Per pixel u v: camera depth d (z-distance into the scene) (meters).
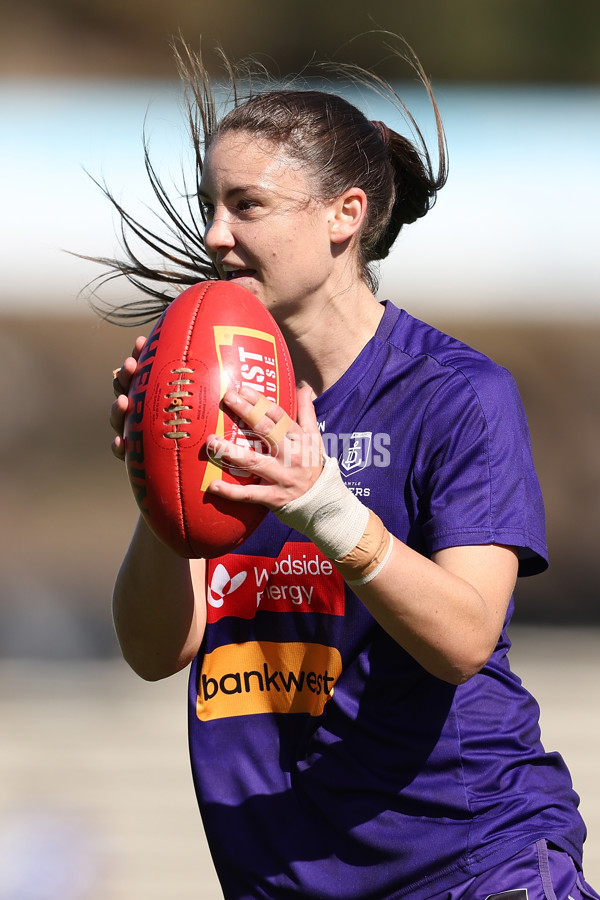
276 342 8.19
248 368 7.91
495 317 52.47
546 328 53.53
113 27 65.25
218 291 8.26
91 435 61.06
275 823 9.11
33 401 60.19
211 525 7.83
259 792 9.20
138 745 25.03
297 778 9.15
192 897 16.83
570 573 47.91
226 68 12.07
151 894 16.88
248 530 8.05
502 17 65.75
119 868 17.91
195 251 11.34
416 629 7.90
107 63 65.56
